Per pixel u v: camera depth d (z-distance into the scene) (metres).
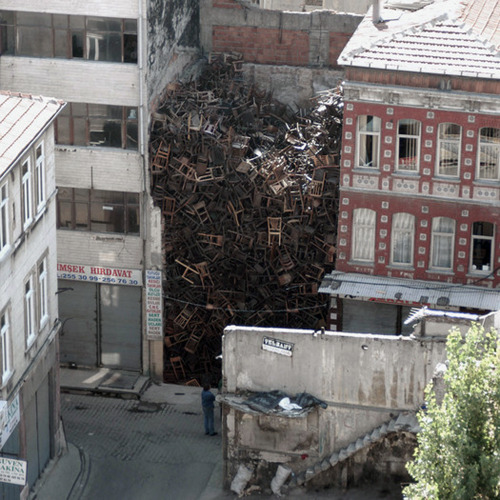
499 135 87.25
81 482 85.38
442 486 62.22
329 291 91.69
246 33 103.25
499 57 86.62
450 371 62.78
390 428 76.62
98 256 96.12
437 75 86.25
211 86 101.44
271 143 98.00
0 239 73.25
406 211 90.50
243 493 81.75
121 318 97.56
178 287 96.88
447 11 90.56
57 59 92.25
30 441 81.19
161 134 93.88
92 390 96.19
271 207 94.31
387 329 92.75
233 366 79.25
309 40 102.50
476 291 90.44
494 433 61.75
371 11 96.06
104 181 94.19
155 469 86.94
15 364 76.69
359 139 89.69
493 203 88.56
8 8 91.69
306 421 79.19
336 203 93.31
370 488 79.00
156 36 93.19
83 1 90.69
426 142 88.44
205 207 94.75
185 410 94.50
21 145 74.69
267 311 95.94
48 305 82.62
